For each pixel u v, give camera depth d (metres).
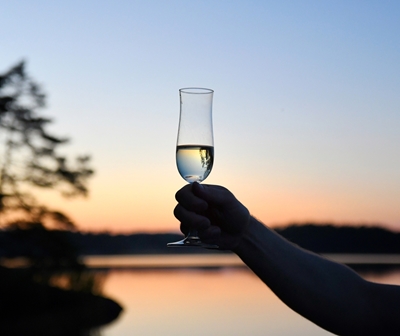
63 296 26.41
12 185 28.73
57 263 28.20
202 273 53.78
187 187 2.03
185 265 60.31
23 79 29.17
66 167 29.48
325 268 2.16
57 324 24.00
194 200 1.98
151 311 32.41
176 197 2.03
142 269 54.06
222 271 55.62
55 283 26.95
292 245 2.19
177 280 48.31
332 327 2.12
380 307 2.11
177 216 2.03
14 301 24.53
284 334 25.56
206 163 2.37
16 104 29.08
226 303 36.03
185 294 39.84
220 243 2.11
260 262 2.12
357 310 2.11
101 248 49.09
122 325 26.97
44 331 23.14
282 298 2.13
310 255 2.19
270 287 2.14
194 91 2.37
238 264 61.78
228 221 2.06
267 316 31.56
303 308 2.11
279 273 2.11
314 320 2.12
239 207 2.05
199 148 2.34
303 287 2.10
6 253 27.86
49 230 28.39
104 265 49.84
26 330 22.98
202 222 1.97
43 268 27.33
